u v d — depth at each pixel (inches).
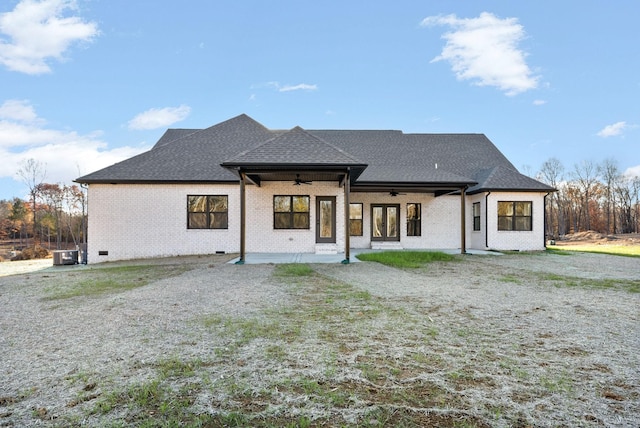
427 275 372.5
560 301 250.7
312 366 135.3
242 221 474.6
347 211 472.7
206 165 638.5
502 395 112.4
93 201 604.1
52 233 1482.5
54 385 120.7
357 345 158.9
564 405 106.0
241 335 172.6
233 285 311.1
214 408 104.3
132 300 254.4
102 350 154.2
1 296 277.9
